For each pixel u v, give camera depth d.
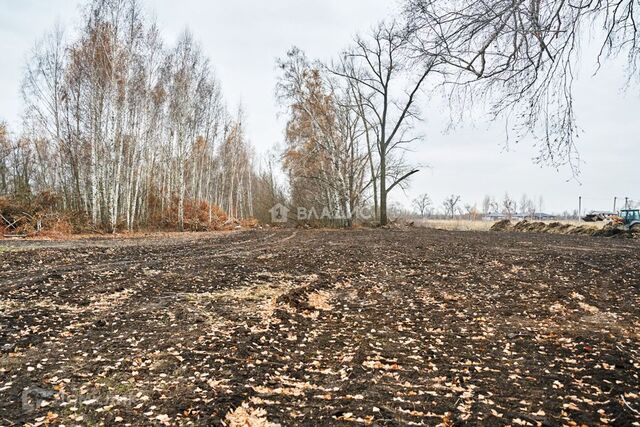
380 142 35.22
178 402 4.52
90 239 23.12
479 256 15.71
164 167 37.53
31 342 6.27
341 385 5.06
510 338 6.82
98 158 28.70
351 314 8.28
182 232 31.81
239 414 4.30
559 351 6.18
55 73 28.16
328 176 35.47
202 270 12.42
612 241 23.27
